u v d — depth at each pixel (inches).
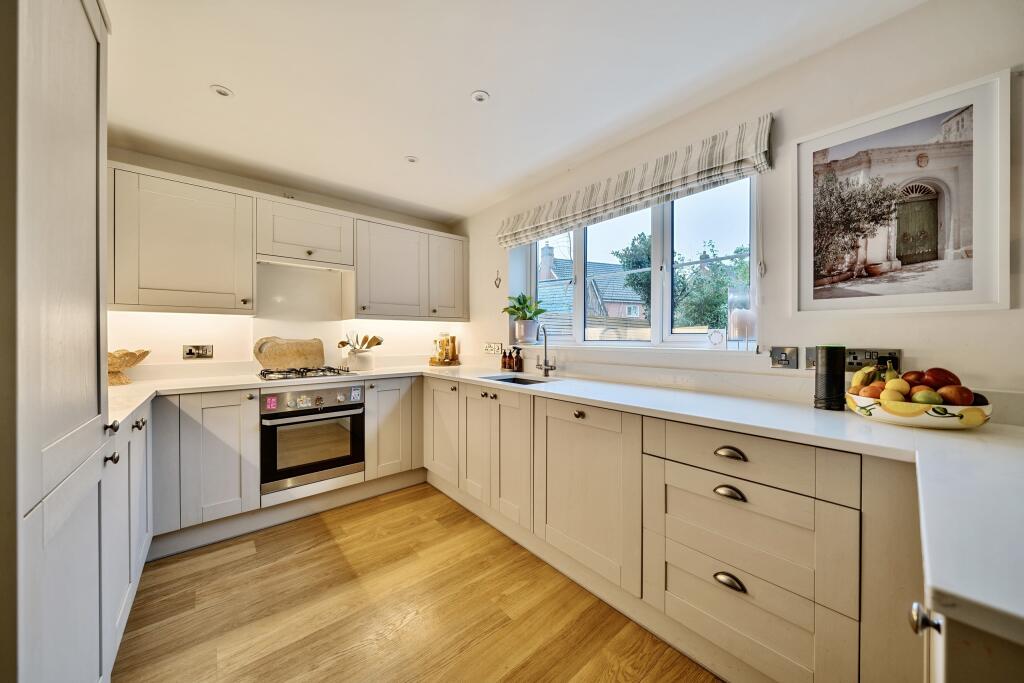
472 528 91.4
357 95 71.2
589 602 65.6
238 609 62.9
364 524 93.1
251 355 107.5
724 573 48.9
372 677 50.4
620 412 61.3
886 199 54.2
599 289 104.8
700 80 67.8
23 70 23.7
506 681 50.1
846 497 39.2
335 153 93.6
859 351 56.8
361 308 115.1
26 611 23.7
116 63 62.0
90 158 36.7
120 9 51.1
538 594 67.5
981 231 47.3
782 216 65.1
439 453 110.0
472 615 62.1
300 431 95.3
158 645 55.0
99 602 39.6
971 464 30.9
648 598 57.2
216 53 60.2
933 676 25.3
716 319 80.0
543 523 75.5
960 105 48.6
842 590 39.5
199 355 99.7
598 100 73.4
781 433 43.4
